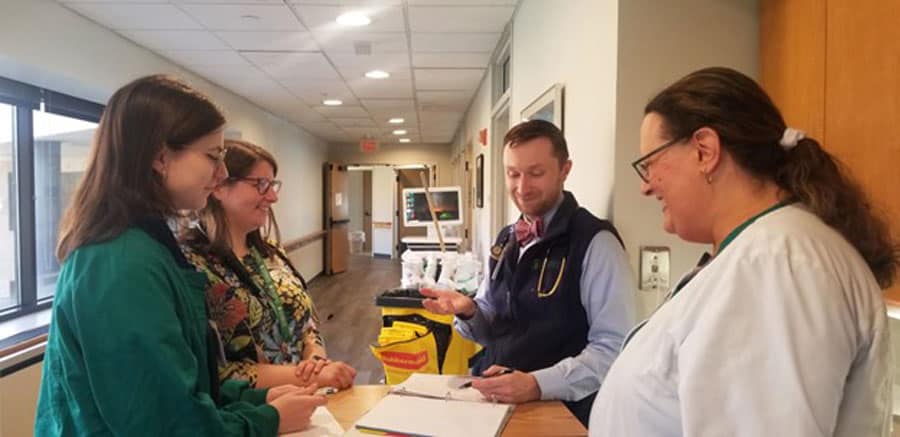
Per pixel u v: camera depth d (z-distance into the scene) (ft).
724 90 2.34
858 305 1.95
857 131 3.81
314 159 30.50
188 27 10.96
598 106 5.79
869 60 3.70
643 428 2.22
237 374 4.29
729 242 2.24
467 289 9.99
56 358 2.73
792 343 1.83
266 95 18.66
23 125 10.14
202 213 4.69
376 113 22.68
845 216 2.14
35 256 10.49
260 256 5.34
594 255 4.44
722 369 1.90
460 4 10.02
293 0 9.55
